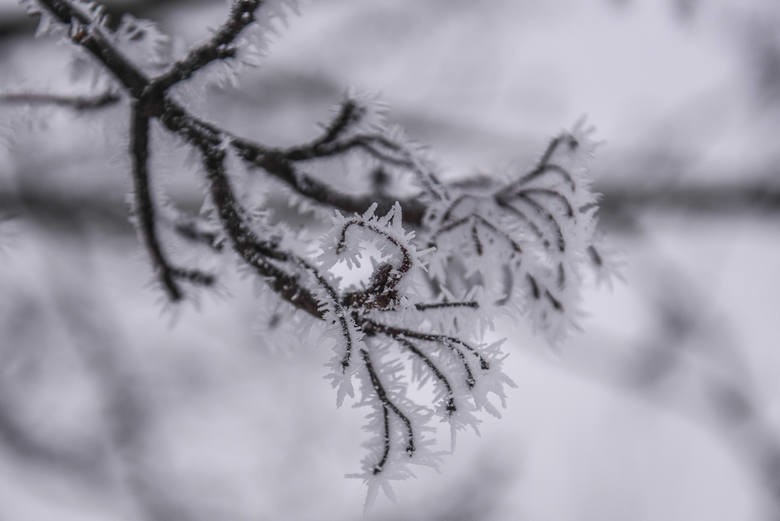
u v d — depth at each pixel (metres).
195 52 0.45
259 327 0.47
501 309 0.45
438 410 0.44
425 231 0.46
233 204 0.45
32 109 0.47
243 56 0.45
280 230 0.45
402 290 0.44
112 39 0.46
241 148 0.46
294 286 0.44
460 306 0.44
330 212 0.46
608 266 0.48
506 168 0.47
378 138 0.47
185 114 0.46
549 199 0.46
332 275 0.44
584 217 0.46
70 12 0.45
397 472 0.44
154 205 0.47
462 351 0.44
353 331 0.43
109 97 0.46
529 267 0.46
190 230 0.47
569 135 0.46
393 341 0.44
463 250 0.46
